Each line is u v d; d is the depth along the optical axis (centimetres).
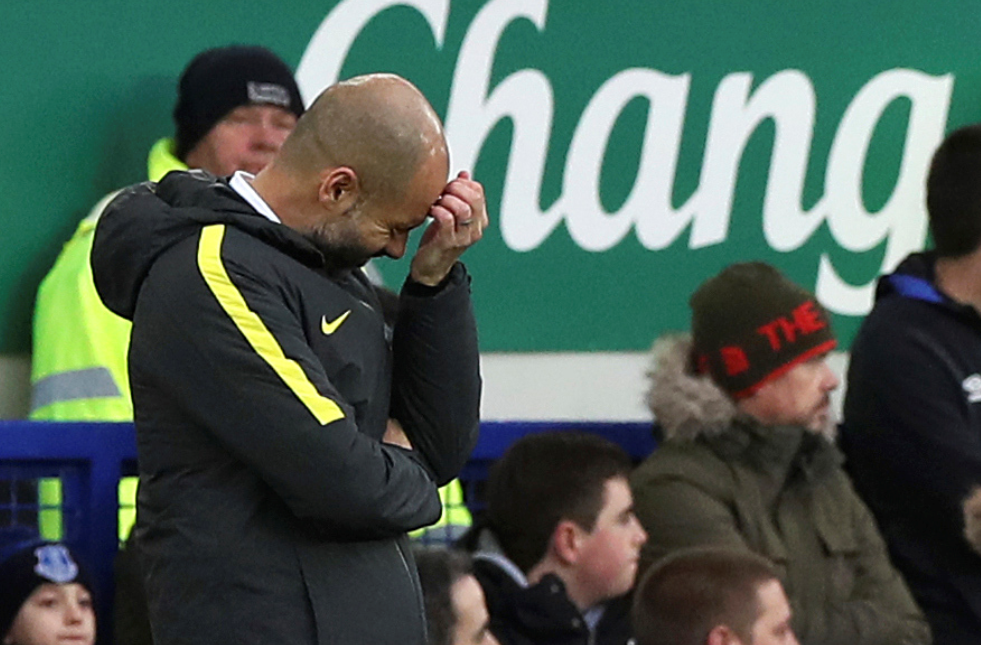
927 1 2219
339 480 1009
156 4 1856
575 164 2058
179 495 1040
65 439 1473
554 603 1431
